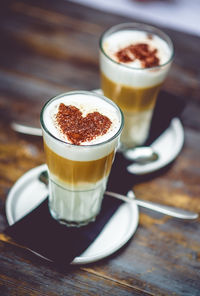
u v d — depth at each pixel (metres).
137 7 0.93
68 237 0.50
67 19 0.78
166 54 0.61
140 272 0.50
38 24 0.76
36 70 0.69
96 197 0.52
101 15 0.80
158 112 0.64
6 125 0.62
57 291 0.47
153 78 0.57
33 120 0.63
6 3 0.79
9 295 0.47
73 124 0.47
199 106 0.68
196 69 0.73
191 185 0.59
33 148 0.60
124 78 0.57
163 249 0.52
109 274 0.49
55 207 0.53
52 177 0.51
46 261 0.49
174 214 0.54
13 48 0.72
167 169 0.60
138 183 0.58
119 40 0.63
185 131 0.64
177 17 0.92
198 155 0.62
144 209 0.55
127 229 0.52
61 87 0.68
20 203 0.53
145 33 0.65
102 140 0.46
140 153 0.60
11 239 0.50
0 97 0.65
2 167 0.57
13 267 0.48
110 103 0.50
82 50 0.74
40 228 0.50
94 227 0.52
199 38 0.79
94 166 0.47
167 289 0.49
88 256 0.49
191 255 0.52
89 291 0.48
